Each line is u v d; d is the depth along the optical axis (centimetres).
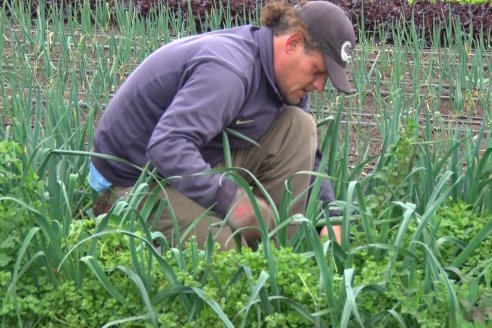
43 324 353
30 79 553
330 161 436
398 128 512
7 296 343
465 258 363
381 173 397
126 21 744
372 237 374
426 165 420
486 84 685
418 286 341
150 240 348
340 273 368
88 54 743
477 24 836
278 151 421
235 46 397
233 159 421
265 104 407
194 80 383
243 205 380
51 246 357
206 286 343
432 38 794
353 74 621
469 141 475
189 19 748
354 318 339
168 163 375
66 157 445
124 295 351
